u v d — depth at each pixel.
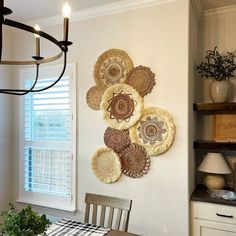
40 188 2.93
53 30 2.85
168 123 2.26
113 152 2.50
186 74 2.21
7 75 3.04
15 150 3.10
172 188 2.25
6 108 3.04
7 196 3.07
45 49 2.88
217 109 2.33
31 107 2.97
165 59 2.30
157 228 2.30
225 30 2.62
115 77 2.51
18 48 3.07
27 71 3.00
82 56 2.69
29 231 1.18
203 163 2.41
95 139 2.61
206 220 2.15
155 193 2.32
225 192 2.26
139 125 2.39
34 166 2.97
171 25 2.28
